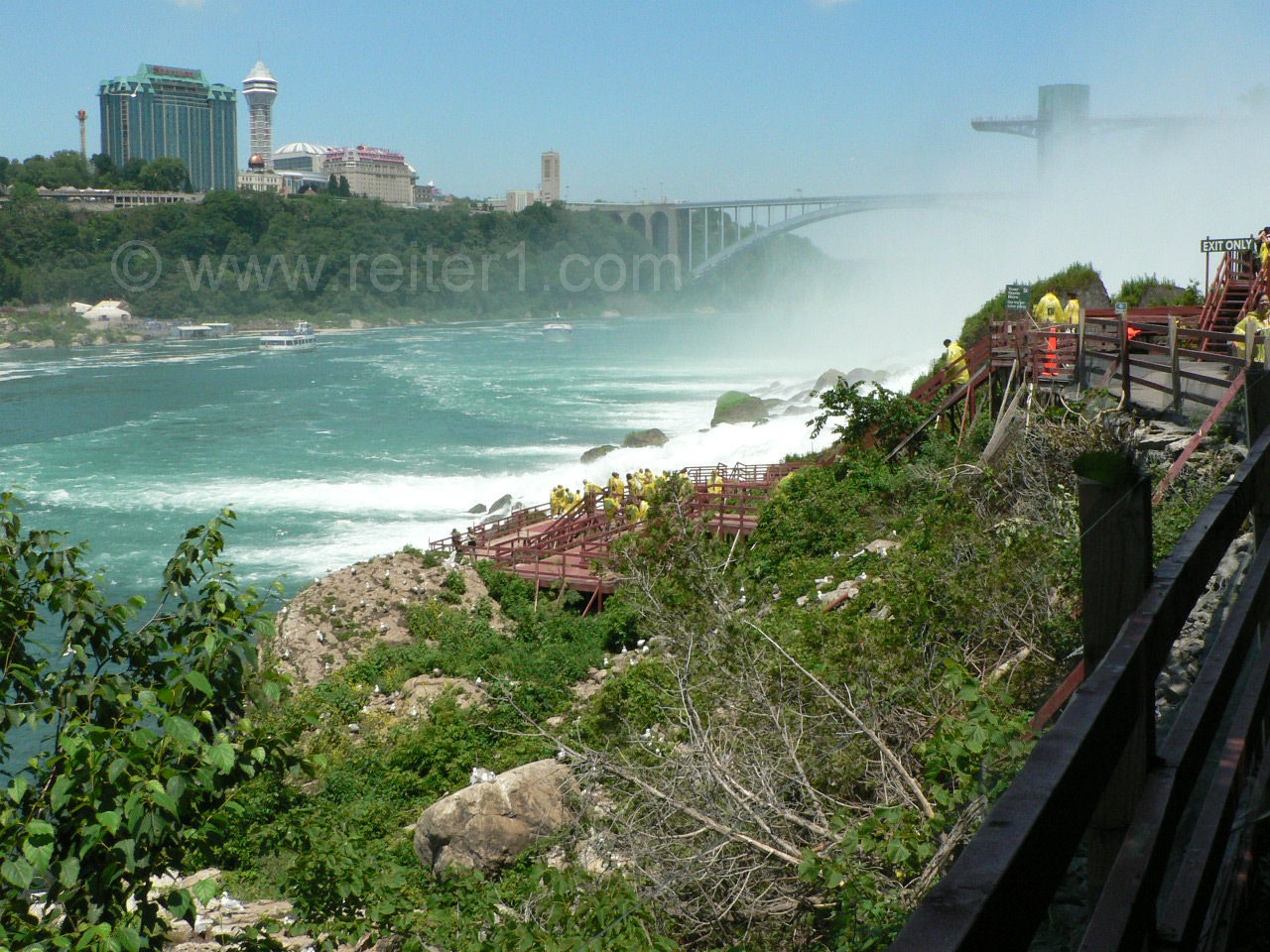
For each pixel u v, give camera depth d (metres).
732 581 11.93
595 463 49.81
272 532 43.16
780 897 7.25
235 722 6.80
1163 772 2.36
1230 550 9.43
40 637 24.41
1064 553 9.66
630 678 14.70
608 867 7.97
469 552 26.98
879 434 25.17
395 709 19.12
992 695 6.95
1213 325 21.78
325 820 14.84
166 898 6.00
